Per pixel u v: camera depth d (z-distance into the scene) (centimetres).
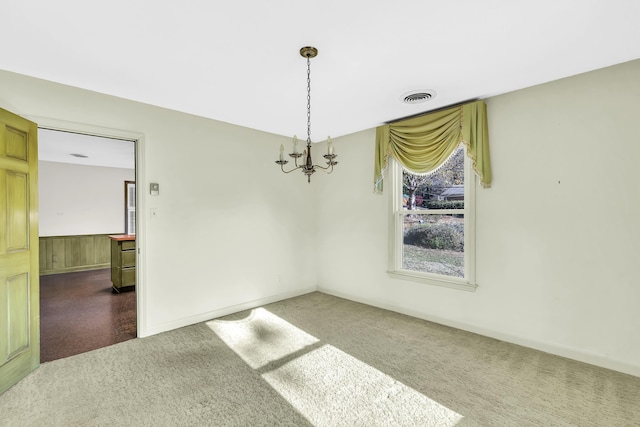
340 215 435
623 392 204
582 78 244
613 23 176
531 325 271
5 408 190
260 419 181
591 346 242
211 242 351
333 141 439
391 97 289
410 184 367
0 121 208
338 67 229
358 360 251
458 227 326
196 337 298
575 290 249
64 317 360
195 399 200
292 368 239
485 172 288
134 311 383
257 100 296
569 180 251
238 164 378
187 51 206
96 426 174
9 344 212
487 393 205
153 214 307
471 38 191
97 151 528
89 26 178
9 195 215
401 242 375
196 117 340
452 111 304
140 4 158
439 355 259
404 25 178
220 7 161
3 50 204
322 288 464
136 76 243
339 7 161
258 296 397
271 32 184
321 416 183
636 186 224
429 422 177
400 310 368
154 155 308
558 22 175
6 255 211
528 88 270
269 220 411
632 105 225
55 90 253
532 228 270
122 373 231
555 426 173
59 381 220
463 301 314
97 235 672
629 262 227
